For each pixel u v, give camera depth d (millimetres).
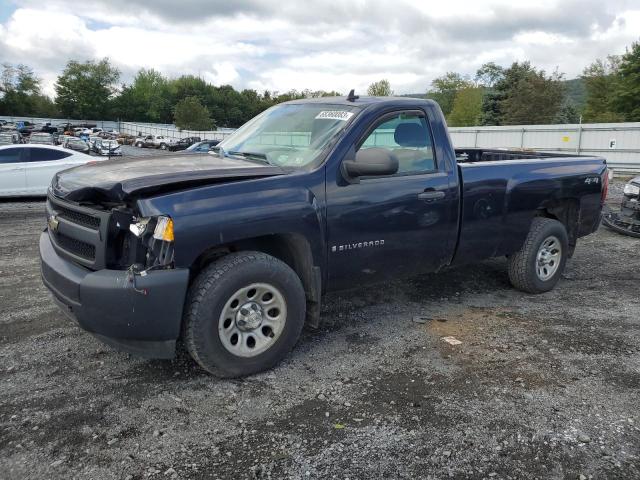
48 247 3914
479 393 3457
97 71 106312
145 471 2648
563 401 3369
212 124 87938
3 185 12922
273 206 3541
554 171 5449
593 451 2857
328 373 3721
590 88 55156
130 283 3143
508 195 5000
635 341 4348
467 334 4461
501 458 2789
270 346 3678
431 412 3221
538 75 51344
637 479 2639
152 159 4191
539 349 4160
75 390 3430
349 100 4414
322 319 4770
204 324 3359
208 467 2686
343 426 3064
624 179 20750
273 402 3324
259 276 3527
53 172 13477
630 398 3422
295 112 4570
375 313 4945
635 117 46656
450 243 4680
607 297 5559
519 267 5422
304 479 2605
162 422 3082
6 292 5461
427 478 2627
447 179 4547
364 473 2654
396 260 4348
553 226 5492
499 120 57281
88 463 2701
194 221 3246
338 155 3922
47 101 106062
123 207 3361
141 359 3881
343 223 3934
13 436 2914
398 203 4207
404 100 4402
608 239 8734
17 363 3799
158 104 114062
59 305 3613
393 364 3873
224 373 3521
